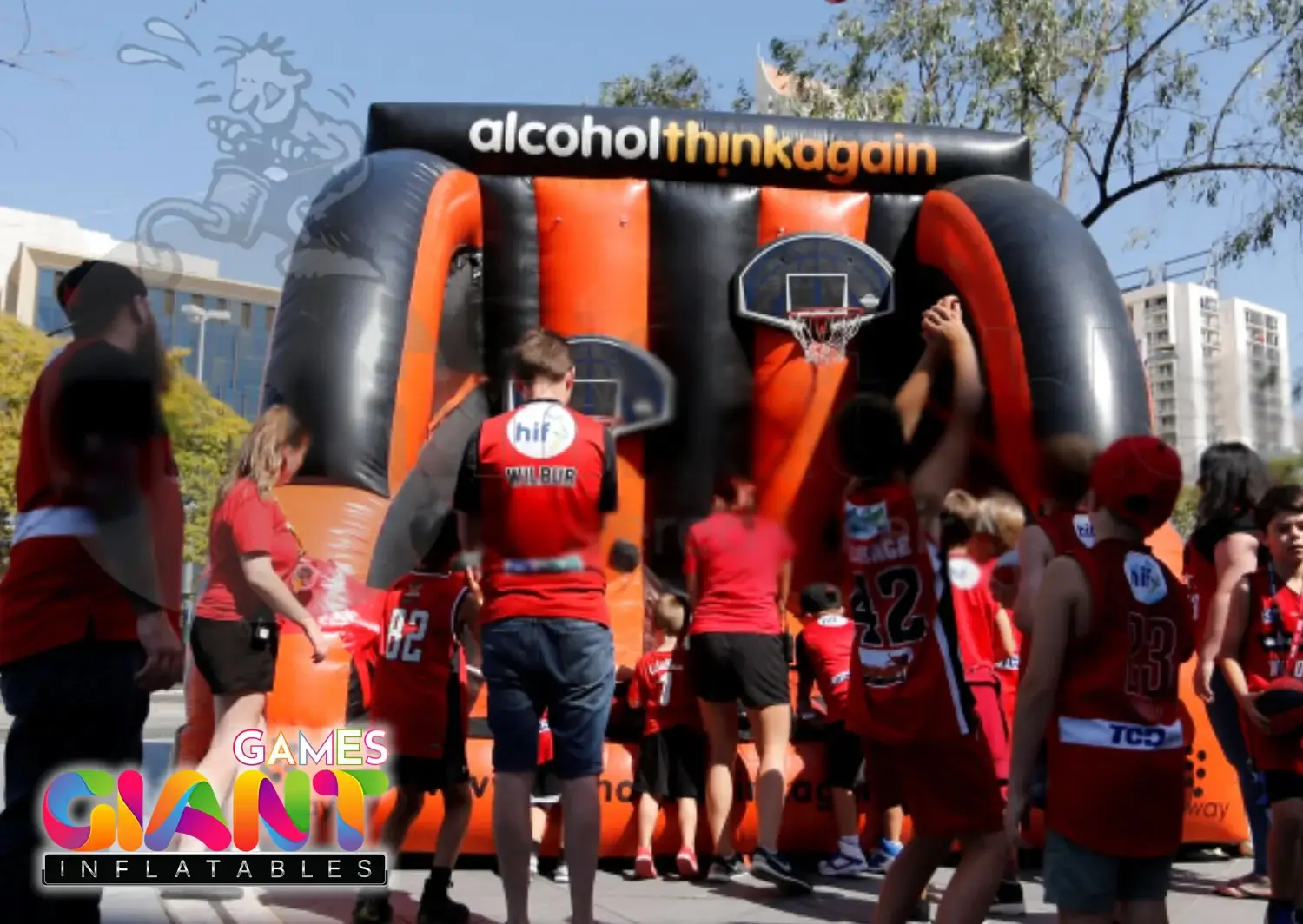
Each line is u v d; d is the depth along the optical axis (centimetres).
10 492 1688
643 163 639
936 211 609
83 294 246
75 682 258
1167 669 260
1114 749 253
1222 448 403
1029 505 489
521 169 636
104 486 244
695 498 609
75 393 241
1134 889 262
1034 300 518
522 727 321
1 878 262
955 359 295
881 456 296
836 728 471
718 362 626
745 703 440
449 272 601
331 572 397
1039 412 493
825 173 646
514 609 319
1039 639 259
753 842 476
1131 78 1385
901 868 300
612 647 329
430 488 456
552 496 315
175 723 1215
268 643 380
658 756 466
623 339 623
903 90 1409
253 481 339
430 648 383
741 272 624
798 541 470
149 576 251
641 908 409
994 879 286
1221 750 470
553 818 459
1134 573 260
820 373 614
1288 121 1335
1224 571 389
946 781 288
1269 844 350
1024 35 1375
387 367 473
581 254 627
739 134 642
